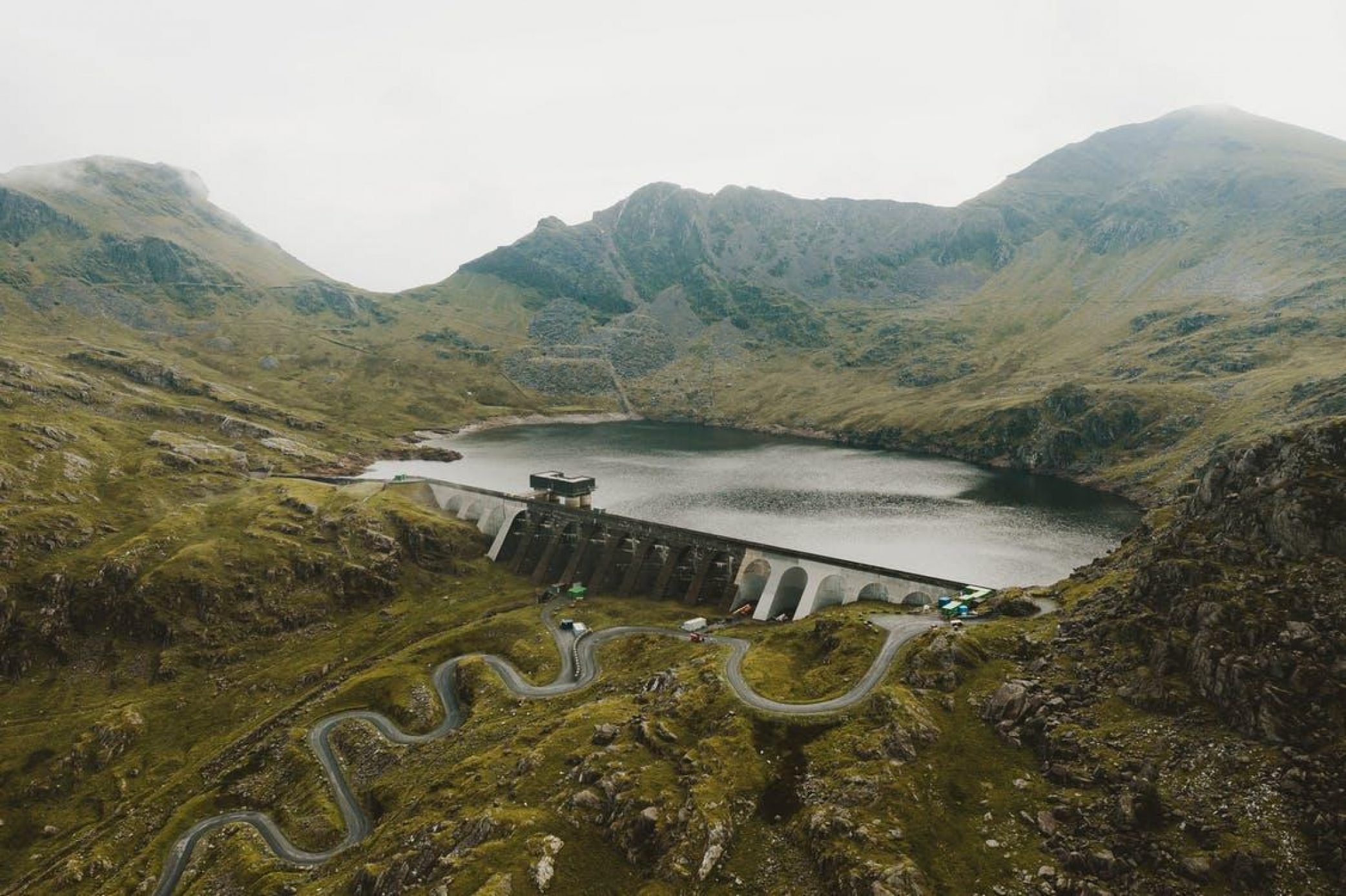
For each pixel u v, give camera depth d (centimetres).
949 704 10400
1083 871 7494
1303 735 7850
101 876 12212
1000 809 8538
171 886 11581
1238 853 7025
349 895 9794
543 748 11431
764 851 8750
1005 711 9969
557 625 18925
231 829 12569
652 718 11438
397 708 15662
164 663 18725
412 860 9688
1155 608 10631
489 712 14738
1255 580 9562
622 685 14725
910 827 8456
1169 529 12200
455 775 11950
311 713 15875
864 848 8188
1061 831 8031
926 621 13675
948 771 9244
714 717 11269
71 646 19175
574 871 8856
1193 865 7088
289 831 12362
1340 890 6538
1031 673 10656
